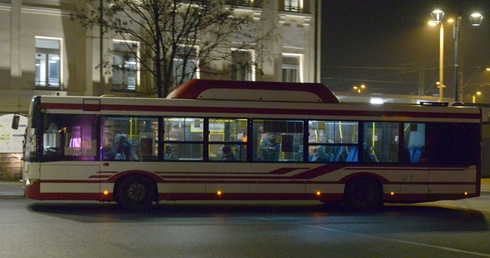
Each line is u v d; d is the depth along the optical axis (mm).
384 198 18203
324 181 17812
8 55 26266
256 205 19734
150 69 25859
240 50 28375
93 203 18984
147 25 27875
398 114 18344
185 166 17047
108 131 16781
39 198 16328
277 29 31219
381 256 10898
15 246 11141
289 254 10875
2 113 26250
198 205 19375
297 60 32000
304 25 32000
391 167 18203
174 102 17094
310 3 32188
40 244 11383
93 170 16609
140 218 15469
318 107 17859
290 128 17703
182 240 12102
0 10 26078
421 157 18453
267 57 30828
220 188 17203
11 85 26281
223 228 13914
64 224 14070
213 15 26875
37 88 26781
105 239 12055
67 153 16516
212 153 17234
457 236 13469
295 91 17844
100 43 26578
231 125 17375
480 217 17297
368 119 18141
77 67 27469
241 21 27031
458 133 18703
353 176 17984
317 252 11133
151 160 16922
